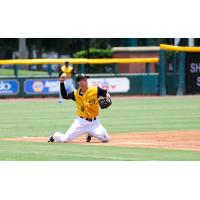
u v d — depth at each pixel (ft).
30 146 147.43
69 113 249.34
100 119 220.23
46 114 244.42
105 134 154.20
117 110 259.60
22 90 351.46
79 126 153.28
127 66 411.75
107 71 388.78
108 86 357.82
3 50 586.45
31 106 289.94
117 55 418.72
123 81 360.07
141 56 413.80
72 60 351.87
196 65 366.02
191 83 365.61
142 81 363.15
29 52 581.12
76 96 152.87
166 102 305.53
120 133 175.94
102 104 152.25
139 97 349.61
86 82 151.74
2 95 349.61
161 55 361.30
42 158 129.29
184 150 140.15
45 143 153.28
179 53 362.33
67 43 589.73
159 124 201.26
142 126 195.31
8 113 249.55
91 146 147.23
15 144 151.43
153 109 263.29
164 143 152.76
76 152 137.18
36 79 353.31
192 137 165.07
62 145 149.38
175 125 197.88
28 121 215.10
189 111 251.80
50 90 355.15
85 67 380.58
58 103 310.65
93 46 593.01
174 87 366.02
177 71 366.22
